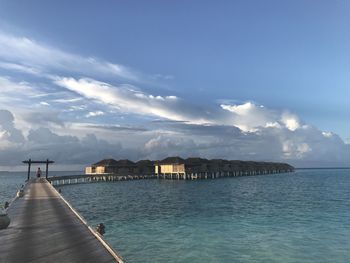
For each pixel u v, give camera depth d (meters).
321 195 58.16
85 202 49.84
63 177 89.06
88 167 123.12
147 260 18.86
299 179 123.88
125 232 25.95
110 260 12.20
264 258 19.12
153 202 48.56
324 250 20.66
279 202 47.06
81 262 11.98
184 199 52.41
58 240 15.10
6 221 17.56
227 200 50.25
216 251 20.48
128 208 41.62
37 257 12.55
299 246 21.52
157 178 118.12
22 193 35.12
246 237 23.98
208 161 124.56
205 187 81.25
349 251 20.42
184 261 18.64
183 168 109.44
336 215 34.19
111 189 77.88
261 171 181.00
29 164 82.12
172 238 23.81
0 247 13.89
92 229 16.84
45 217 21.55
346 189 72.69
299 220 31.03
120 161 120.62
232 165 140.75
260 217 32.88
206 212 36.78
